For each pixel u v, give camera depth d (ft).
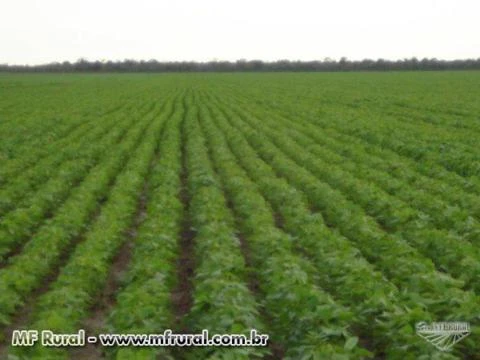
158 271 41.50
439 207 57.62
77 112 156.76
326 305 32.01
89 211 61.26
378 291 34.27
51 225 53.72
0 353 33.76
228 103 191.31
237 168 79.71
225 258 41.42
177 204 60.85
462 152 87.66
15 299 38.27
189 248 52.01
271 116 144.25
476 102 175.11
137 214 63.00
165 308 36.17
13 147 98.32
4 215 60.64
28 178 73.82
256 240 47.88
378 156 90.84
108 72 591.37
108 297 41.47
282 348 33.88
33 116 149.18
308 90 249.14
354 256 44.73
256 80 358.64
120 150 93.15
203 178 72.49
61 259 48.83
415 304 33.32
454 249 44.96
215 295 34.58
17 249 51.90
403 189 65.92
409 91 229.25
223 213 57.00
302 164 85.87
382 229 55.88
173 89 275.59
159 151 100.42
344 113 148.05
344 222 54.75
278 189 66.85
